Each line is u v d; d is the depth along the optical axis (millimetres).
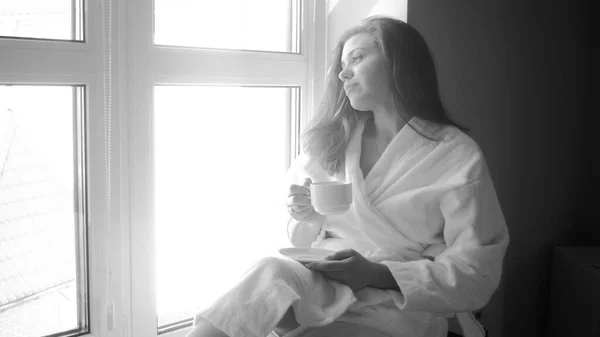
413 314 1318
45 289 1485
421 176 1470
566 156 2365
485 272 1364
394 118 1550
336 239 1553
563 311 2197
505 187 2211
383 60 1494
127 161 1547
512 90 2197
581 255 2162
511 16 2160
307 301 1202
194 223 1788
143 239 1600
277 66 1876
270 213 1990
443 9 1922
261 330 1113
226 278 1880
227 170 1852
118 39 1487
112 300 1557
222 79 1728
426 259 1408
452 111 2000
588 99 2361
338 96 1616
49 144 1457
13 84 1351
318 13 1986
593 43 2352
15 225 1425
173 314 1761
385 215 1478
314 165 1653
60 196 1489
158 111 1655
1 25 1339
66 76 1404
